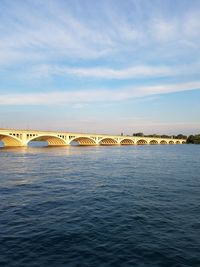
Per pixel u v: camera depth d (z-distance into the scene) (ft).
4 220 63.72
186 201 83.15
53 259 44.27
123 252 46.78
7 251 47.03
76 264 42.60
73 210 72.59
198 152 376.07
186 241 51.42
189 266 41.93
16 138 371.97
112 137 589.73
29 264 42.50
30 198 86.38
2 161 207.92
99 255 45.70
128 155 296.51
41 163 196.03
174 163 206.80
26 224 60.95
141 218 65.57
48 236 53.78
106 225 60.44
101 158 249.34
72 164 192.03
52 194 92.63
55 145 544.21
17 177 129.90
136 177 132.87
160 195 91.76
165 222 62.54
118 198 87.04
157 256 45.27
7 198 86.17
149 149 473.26
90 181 119.96
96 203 80.33
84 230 57.21
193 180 124.16
